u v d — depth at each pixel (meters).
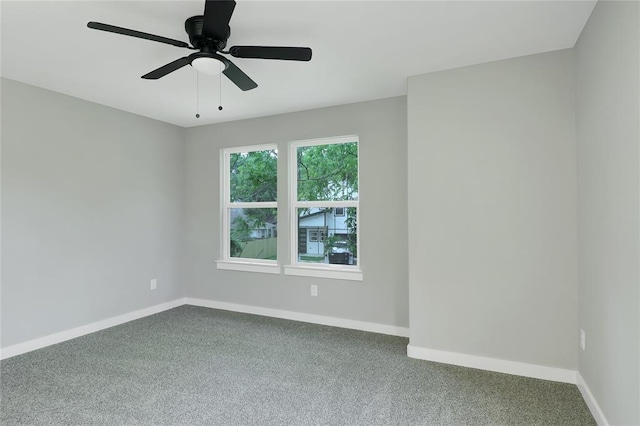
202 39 1.99
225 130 4.35
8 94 2.93
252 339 3.33
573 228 2.43
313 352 3.03
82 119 3.47
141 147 4.07
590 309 2.13
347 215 3.82
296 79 2.98
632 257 1.52
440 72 2.82
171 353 3.00
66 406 2.17
